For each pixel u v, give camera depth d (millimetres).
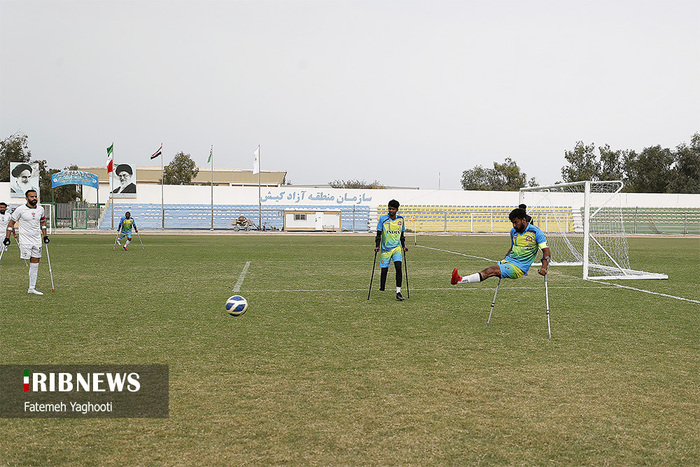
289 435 3838
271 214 49500
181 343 6465
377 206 51344
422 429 3963
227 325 7527
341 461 3447
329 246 26906
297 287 11555
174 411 4293
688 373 5398
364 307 9125
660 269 16594
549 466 3412
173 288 11234
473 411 4328
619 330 7406
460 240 34969
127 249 23531
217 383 4980
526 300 10016
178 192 49625
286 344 6469
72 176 46750
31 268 10273
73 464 3391
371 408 4371
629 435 3898
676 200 53531
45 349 6133
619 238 25688
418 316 8328
